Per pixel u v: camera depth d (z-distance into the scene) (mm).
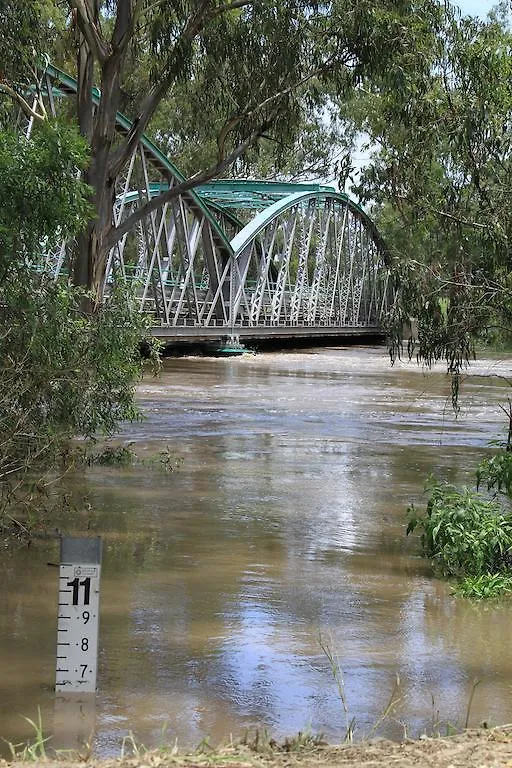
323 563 14266
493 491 20297
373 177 18203
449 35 19031
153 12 30062
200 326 74688
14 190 16000
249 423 33781
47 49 31094
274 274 113812
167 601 12039
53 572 13188
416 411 40000
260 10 29328
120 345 19938
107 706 8492
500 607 12211
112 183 30172
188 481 21234
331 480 22031
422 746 6031
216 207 83250
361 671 9648
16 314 16922
